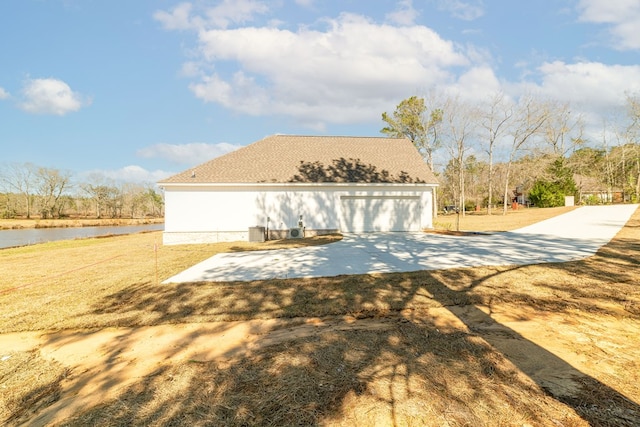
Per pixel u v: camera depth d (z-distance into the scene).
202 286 6.30
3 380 3.18
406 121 33.47
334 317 4.61
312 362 3.23
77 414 2.58
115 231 31.62
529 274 6.67
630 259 8.05
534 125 29.83
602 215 21.55
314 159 17.91
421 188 17.06
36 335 4.24
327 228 16.28
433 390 2.68
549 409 2.42
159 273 7.64
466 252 9.73
